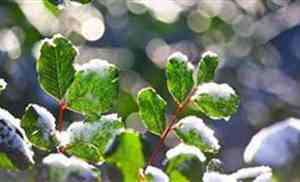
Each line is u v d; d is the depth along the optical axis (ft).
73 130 1.37
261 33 9.54
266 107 9.25
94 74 1.37
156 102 1.47
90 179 1.25
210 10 8.65
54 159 1.26
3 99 5.43
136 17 7.89
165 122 1.47
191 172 1.46
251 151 1.55
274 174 1.52
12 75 5.69
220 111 1.45
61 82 1.36
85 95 1.37
